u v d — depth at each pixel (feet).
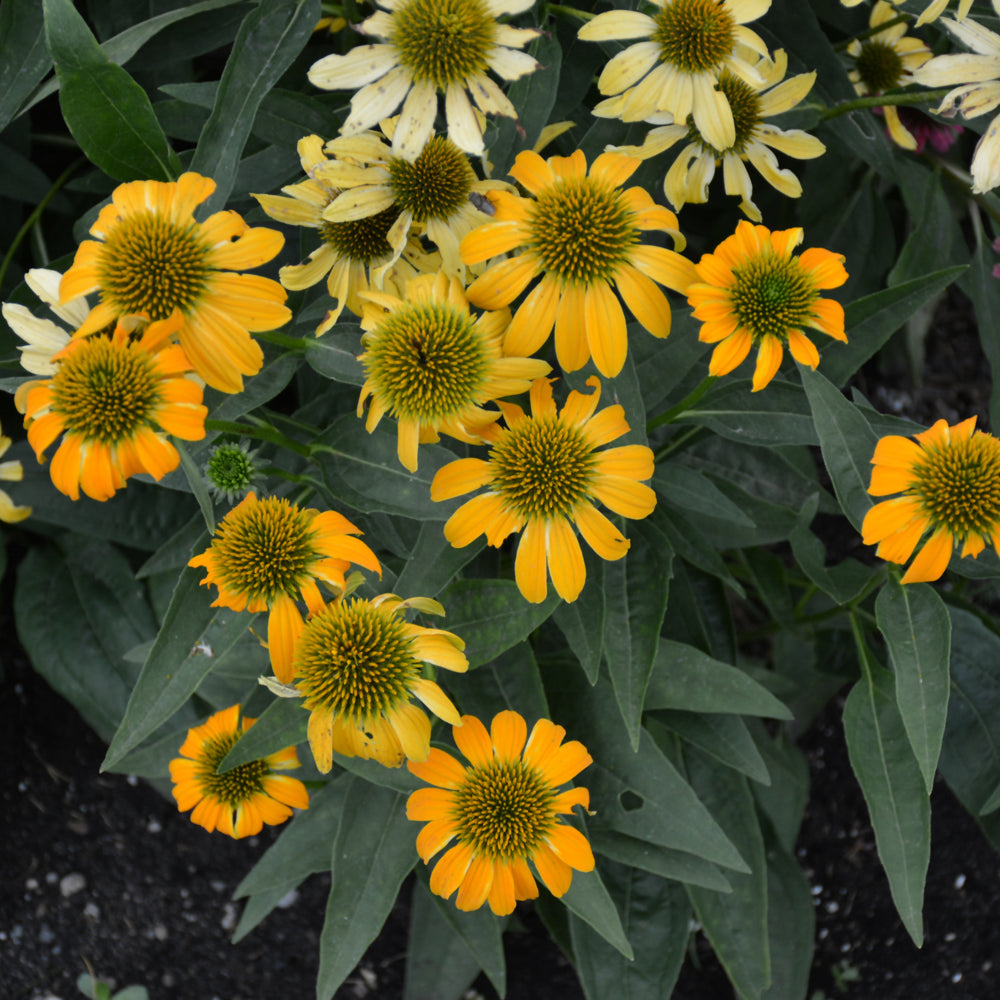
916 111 4.18
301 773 3.98
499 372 3.47
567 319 3.46
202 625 3.53
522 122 3.67
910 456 3.44
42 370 3.47
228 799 3.80
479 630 3.65
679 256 3.46
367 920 3.75
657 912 4.13
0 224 4.44
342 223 3.59
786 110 3.75
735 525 4.08
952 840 4.91
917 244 4.19
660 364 3.73
